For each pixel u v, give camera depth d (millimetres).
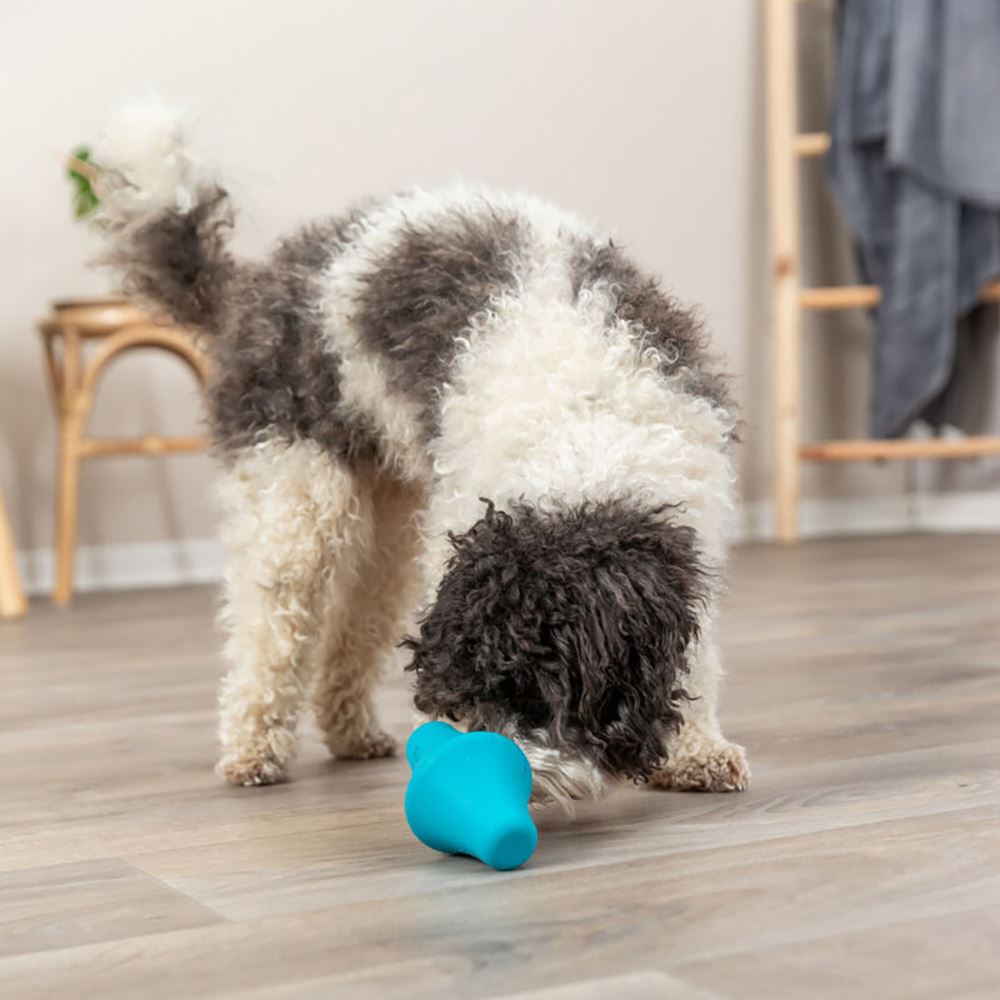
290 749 1507
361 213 1520
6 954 930
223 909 1012
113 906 1033
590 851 1124
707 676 1326
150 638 2643
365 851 1168
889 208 3998
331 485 1467
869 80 3934
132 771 1554
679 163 4137
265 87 3656
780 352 4098
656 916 943
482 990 820
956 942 865
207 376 1600
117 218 1599
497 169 3926
